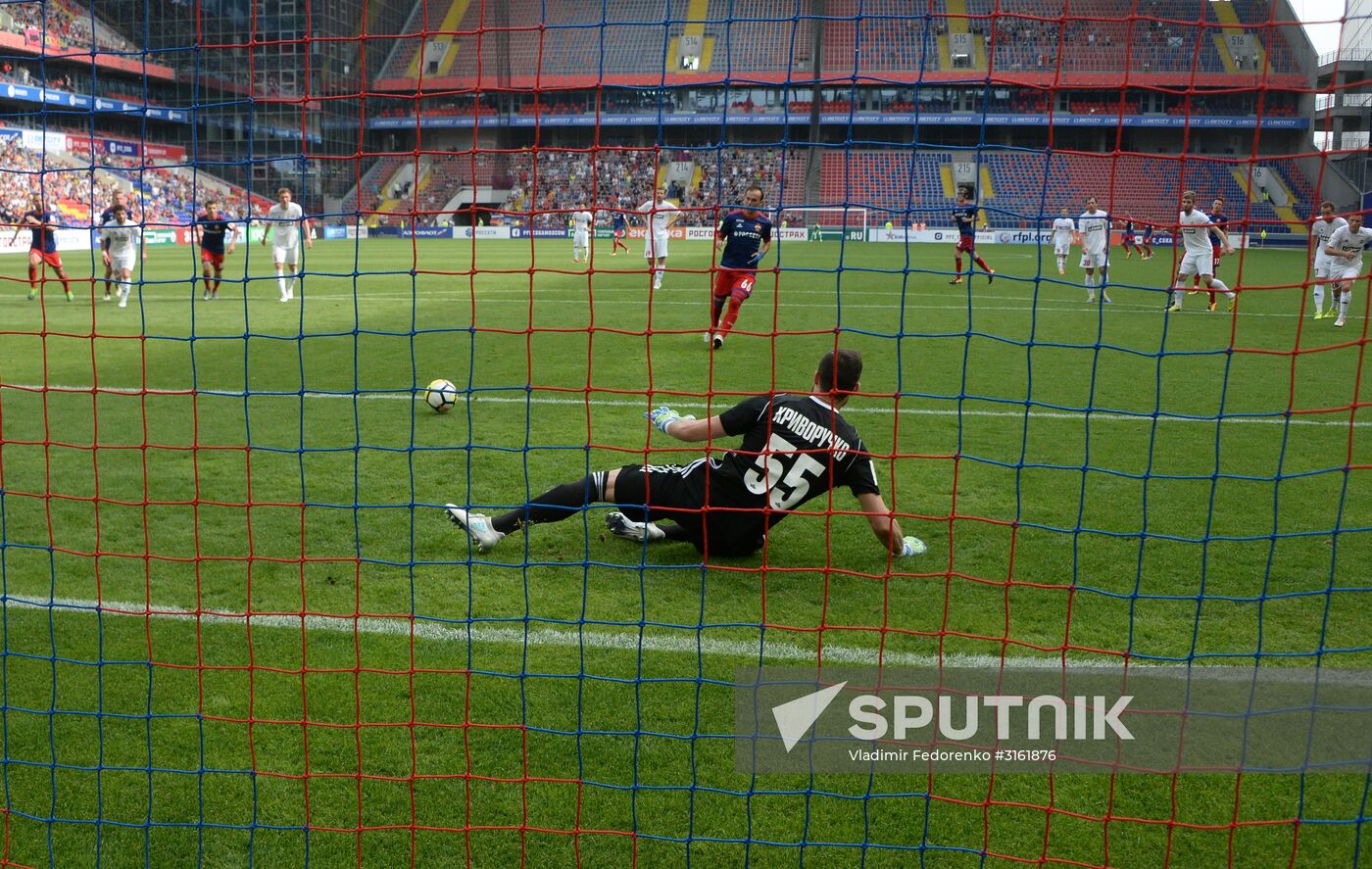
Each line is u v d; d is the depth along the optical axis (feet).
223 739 10.52
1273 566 14.98
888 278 72.02
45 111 11.57
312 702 11.14
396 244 118.52
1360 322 46.03
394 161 136.56
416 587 14.26
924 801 9.51
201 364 32.94
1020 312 50.24
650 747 10.36
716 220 10.36
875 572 14.85
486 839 9.02
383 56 129.70
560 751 10.27
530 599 13.84
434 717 10.87
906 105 118.21
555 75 124.57
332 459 21.06
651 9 124.77
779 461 14.26
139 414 25.55
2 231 79.77
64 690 11.43
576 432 23.38
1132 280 70.44
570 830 9.03
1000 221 116.06
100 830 8.99
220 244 53.21
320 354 35.09
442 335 39.60
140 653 12.25
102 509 17.72
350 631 12.82
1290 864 8.35
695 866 8.63
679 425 14.76
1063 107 114.01
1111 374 32.12
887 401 27.45
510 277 68.59
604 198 127.44
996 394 28.73
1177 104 107.14
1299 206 105.60
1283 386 30.37
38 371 31.63
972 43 115.75
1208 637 12.73
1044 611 13.47
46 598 13.83
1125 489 19.06
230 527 16.75
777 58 118.52
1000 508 17.85
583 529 16.71
